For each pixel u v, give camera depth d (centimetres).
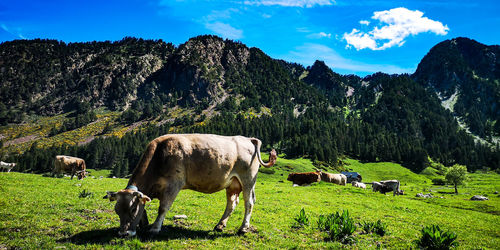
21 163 15512
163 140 827
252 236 921
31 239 694
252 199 971
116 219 964
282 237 964
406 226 1502
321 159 16875
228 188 966
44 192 1439
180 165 798
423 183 13388
